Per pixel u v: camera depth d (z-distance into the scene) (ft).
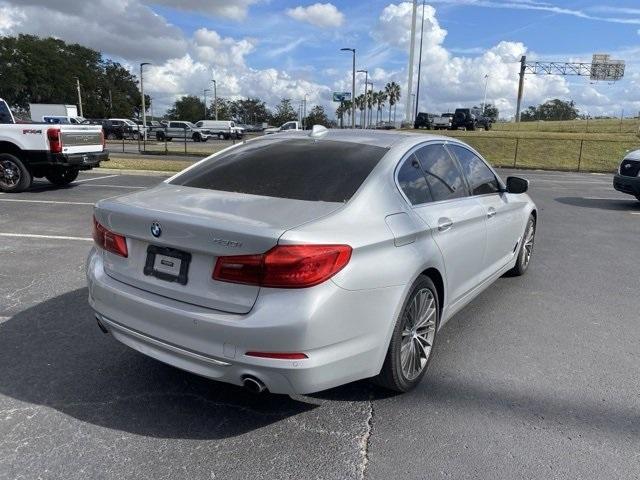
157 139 153.69
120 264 9.87
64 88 310.45
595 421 9.86
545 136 112.68
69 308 14.85
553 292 17.58
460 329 14.24
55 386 10.75
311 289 8.14
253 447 8.96
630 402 10.55
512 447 9.04
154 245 9.29
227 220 8.55
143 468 8.37
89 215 28.35
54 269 18.43
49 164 35.22
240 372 8.41
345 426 9.62
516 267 18.83
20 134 34.96
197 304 8.73
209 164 12.09
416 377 10.85
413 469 8.46
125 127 150.82
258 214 8.94
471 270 13.28
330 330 8.38
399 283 9.50
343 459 8.69
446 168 12.99
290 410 10.12
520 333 14.01
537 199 41.81
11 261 19.36
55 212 29.07
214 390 10.77
